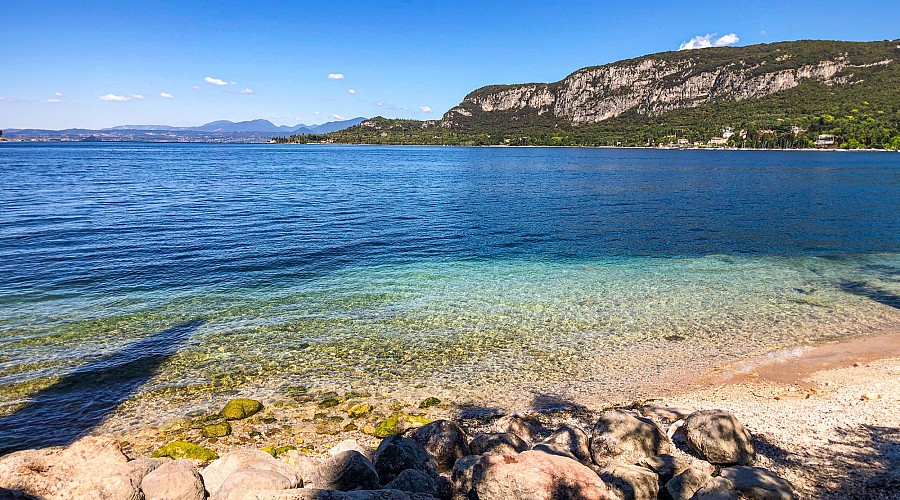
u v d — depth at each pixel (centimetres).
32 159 10706
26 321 1642
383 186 6356
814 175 8150
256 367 1376
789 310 1862
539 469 704
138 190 5253
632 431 921
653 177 7956
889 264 2562
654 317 1784
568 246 2953
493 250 2822
